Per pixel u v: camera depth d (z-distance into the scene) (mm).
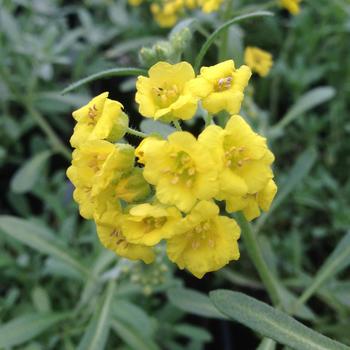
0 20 186
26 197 198
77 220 182
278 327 90
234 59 139
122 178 92
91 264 145
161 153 88
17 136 189
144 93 95
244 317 90
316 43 211
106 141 91
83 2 237
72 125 211
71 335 146
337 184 179
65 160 209
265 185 90
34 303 150
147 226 90
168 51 108
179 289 128
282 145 195
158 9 173
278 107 211
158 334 149
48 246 135
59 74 217
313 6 209
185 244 91
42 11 212
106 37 213
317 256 177
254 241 113
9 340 130
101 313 122
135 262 134
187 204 87
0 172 203
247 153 90
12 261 160
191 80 93
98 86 210
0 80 185
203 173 87
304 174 131
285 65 196
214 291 92
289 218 181
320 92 166
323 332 154
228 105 92
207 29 204
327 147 191
